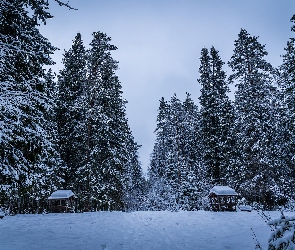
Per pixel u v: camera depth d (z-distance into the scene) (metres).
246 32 28.28
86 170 22.23
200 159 31.27
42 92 11.24
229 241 8.04
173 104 31.47
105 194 22.56
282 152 22.31
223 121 27.34
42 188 21.31
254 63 26.47
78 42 30.56
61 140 24.69
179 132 30.56
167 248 7.32
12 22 10.45
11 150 9.34
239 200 23.67
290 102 18.55
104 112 24.88
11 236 8.28
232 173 25.22
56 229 10.04
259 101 24.39
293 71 18.47
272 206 22.48
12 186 9.77
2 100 8.05
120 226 11.38
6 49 9.11
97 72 26.45
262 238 8.13
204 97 31.30
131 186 33.41
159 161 38.12
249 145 24.23
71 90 27.88
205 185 27.64
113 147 24.80
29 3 10.66
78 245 7.29
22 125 9.09
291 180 22.75
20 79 10.59
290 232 3.96
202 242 8.07
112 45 26.73
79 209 25.36
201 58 33.31
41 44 11.41
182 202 26.09
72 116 26.05
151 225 11.85
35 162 11.09
